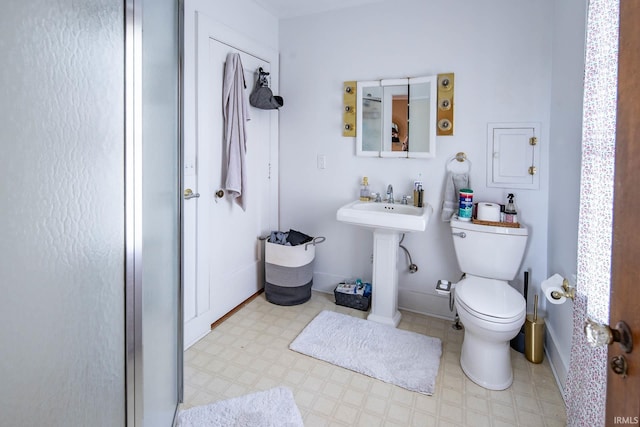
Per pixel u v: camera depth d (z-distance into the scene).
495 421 1.60
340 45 2.76
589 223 1.22
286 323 2.47
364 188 2.75
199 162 2.21
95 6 0.62
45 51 0.52
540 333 2.04
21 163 0.49
